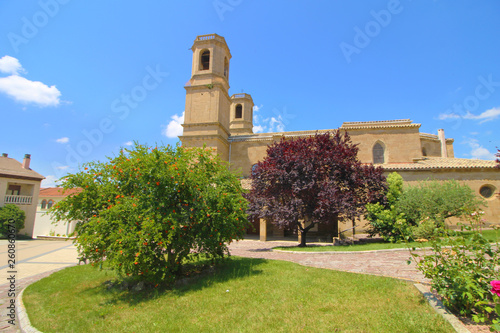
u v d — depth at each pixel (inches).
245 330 202.5
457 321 181.0
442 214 631.8
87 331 230.4
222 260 404.8
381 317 200.4
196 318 236.1
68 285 388.2
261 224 963.3
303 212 632.4
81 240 311.9
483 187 907.4
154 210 323.0
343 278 304.5
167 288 335.9
